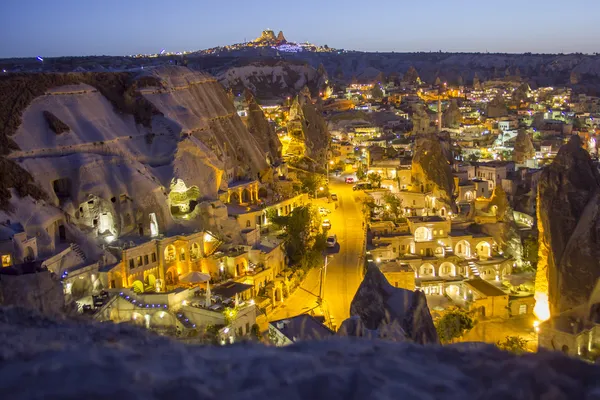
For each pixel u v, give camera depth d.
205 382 8.49
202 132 88.69
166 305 54.28
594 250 58.34
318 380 8.66
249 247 69.88
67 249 57.62
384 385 8.59
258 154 108.31
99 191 64.62
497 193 88.88
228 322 52.00
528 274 79.06
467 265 77.69
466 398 8.48
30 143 63.44
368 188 116.69
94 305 52.09
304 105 149.38
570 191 62.12
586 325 53.19
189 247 66.38
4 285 40.91
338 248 85.06
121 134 74.31
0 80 67.25
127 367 8.71
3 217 54.28
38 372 8.46
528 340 61.72
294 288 71.31
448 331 59.25
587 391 8.38
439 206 98.06
